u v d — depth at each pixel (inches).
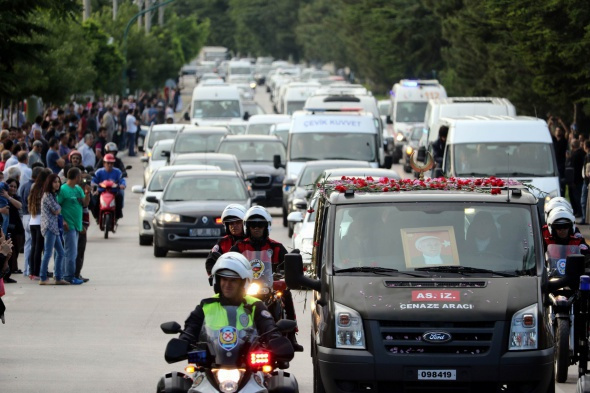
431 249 1134.4
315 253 1251.8
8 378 1312.7
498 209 1156.5
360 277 1109.7
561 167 3157.0
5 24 2610.7
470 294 1077.8
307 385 1285.7
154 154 4220.0
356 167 2930.6
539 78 3506.4
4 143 2669.8
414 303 1067.9
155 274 2253.9
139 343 1535.4
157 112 6752.0
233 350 893.2
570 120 4411.9
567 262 1112.8
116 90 6584.6
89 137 3390.7
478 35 4975.4
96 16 7170.3
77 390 1251.8
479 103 3846.0
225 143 3791.8
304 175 2928.2
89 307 1829.5
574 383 1294.3
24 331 1621.6
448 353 1055.0
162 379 943.7
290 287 1132.5
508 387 1063.6
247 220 1222.3
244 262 914.7
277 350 879.7
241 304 916.6
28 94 3757.4
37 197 2112.5
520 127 2662.4
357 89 5073.8
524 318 1062.4
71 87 4222.4
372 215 1157.1
